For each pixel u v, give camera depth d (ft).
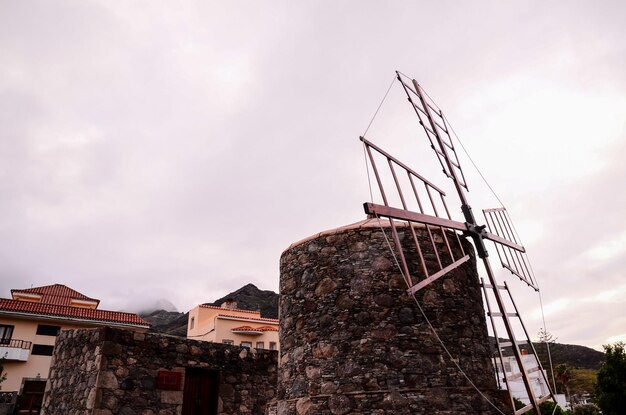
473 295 26.12
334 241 26.27
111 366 30.19
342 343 23.73
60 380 34.96
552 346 250.78
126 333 31.50
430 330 23.43
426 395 21.70
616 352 70.49
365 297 24.26
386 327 23.39
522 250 33.65
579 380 175.83
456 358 23.24
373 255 25.11
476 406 22.21
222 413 34.55
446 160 30.07
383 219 26.66
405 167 25.04
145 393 31.09
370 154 22.17
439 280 24.89
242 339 105.40
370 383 22.39
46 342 82.58
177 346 33.68
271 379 38.09
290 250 28.37
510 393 22.88
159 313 459.73
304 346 25.17
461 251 26.78
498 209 33.27
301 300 26.35
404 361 22.61
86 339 32.58
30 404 76.89
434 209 25.34
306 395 23.99
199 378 34.88
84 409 29.89
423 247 25.43
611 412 68.69
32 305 84.84
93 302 107.45
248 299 279.49
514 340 25.11
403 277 22.71
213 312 119.96
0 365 72.84
